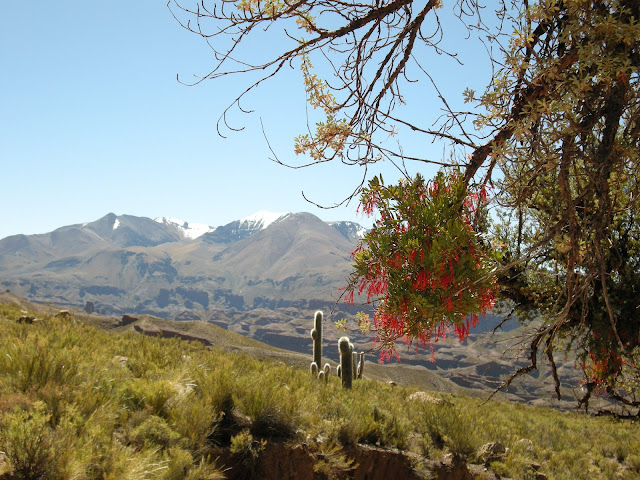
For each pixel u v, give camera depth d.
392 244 3.51
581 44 2.83
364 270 3.60
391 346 3.57
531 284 9.09
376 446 7.67
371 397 10.39
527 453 11.11
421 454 8.16
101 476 4.13
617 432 16.97
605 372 7.47
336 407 8.19
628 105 2.88
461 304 3.34
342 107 3.92
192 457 5.08
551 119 2.77
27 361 5.55
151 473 4.33
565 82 2.83
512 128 2.98
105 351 8.09
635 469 13.28
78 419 4.66
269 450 5.88
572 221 2.88
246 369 9.34
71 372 5.71
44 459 3.89
